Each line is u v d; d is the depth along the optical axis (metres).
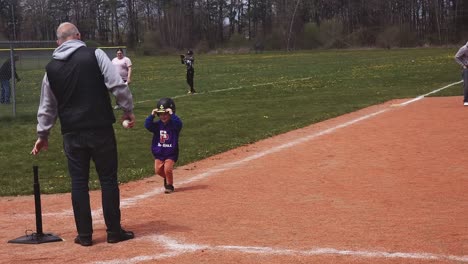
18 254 5.27
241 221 6.13
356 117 14.99
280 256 4.93
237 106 18.53
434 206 6.43
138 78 34.22
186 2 101.88
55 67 5.44
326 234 5.53
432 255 4.83
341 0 99.31
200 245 5.34
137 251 5.25
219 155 10.55
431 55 50.91
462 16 91.50
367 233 5.50
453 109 15.32
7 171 9.85
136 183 8.50
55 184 8.72
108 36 104.56
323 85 25.72
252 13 105.00
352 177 8.16
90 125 5.42
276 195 7.29
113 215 5.53
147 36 93.38
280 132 12.90
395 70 33.47
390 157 9.52
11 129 14.95
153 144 7.79
